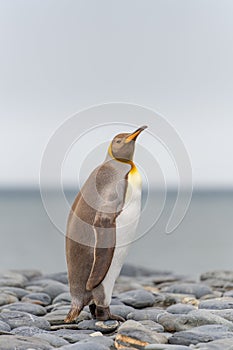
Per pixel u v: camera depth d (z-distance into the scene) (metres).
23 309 12.17
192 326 10.41
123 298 13.36
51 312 12.11
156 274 23.06
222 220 83.94
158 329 10.36
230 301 12.10
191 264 35.09
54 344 9.42
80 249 10.35
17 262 35.69
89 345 8.88
